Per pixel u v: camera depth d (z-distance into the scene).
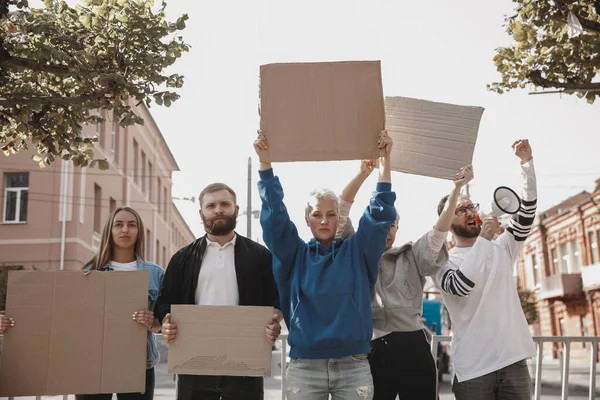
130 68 5.60
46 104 5.50
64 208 21.47
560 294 29.52
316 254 3.70
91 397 4.05
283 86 3.72
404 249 4.10
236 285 4.02
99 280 3.87
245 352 3.68
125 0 5.70
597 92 6.33
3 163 21.52
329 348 3.43
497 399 3.90
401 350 3.85
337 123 3.69
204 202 4.07
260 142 3.67
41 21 5.36
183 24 5.70
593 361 5.25
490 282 3.96
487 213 4.04
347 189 4.16
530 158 4.18
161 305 4.01
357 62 3.73
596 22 6.07
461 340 3.96
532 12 6.19
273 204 3.66
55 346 3.78
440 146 3.93
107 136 25.16
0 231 21.23
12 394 3.72
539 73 6.43
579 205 29.77
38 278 3.84
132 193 28.75
